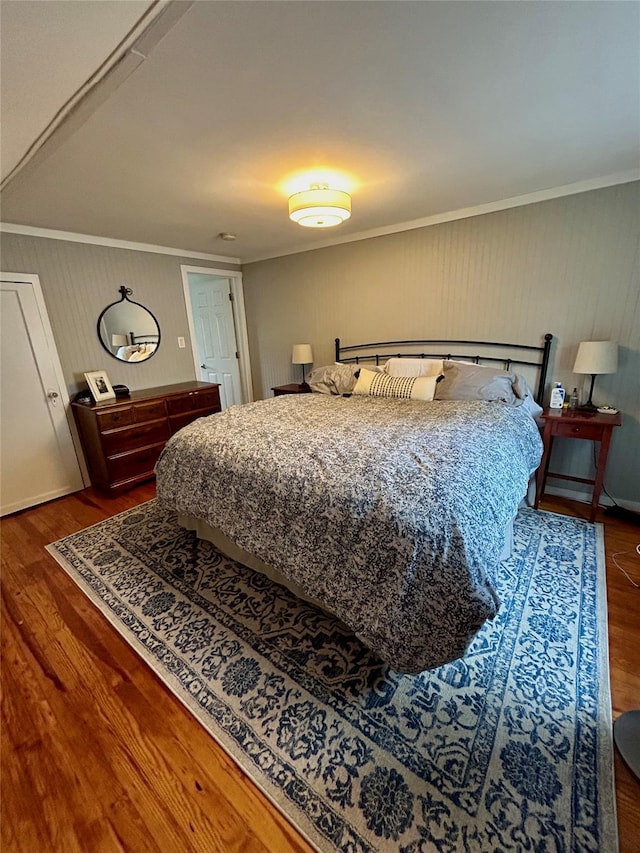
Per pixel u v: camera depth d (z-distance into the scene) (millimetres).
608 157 2045
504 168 2141
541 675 1444
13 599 1996
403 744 1231
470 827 1020
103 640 1715
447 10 1017
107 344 3496
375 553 1327
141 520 2793
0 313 2838
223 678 1496
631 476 2625
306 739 1264
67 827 1073
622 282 2438
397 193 2475
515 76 1313
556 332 2730
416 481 1425
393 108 1488
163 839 1041
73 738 1305
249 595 1961
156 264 3805
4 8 928
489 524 1398
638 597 1832
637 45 1160
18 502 3053
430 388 2887
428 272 3211
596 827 1007
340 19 1030
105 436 3098
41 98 1325
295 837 1032
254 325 4715
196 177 2074
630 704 1330
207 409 3938
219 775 1181
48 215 2635
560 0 995
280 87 1327
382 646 1301
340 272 3766
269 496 1669
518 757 1176
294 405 2797
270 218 2889
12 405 2965
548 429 2543
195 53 1134
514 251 2771
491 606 1252
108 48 1101
